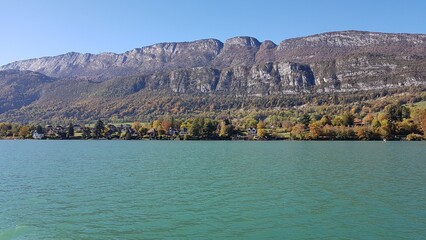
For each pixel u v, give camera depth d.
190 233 35.41
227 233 35.47
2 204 46.62
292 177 66.94
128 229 36.66
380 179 64.25
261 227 37.06
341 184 59.41
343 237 34.22
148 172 74.88
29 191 54.53
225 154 120.38
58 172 75.06
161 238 34.25
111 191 54.38
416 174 70.19
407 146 151.88
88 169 80.12
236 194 52.03
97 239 34.06
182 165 87.88
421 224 37.66
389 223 38.06
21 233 35.78
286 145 167.12
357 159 99.81
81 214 41.94
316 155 113.19
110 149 148.75
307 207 44.59
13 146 171.62
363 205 45.53
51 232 36.00
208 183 60.88
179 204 46.22
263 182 61.62
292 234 35.09
